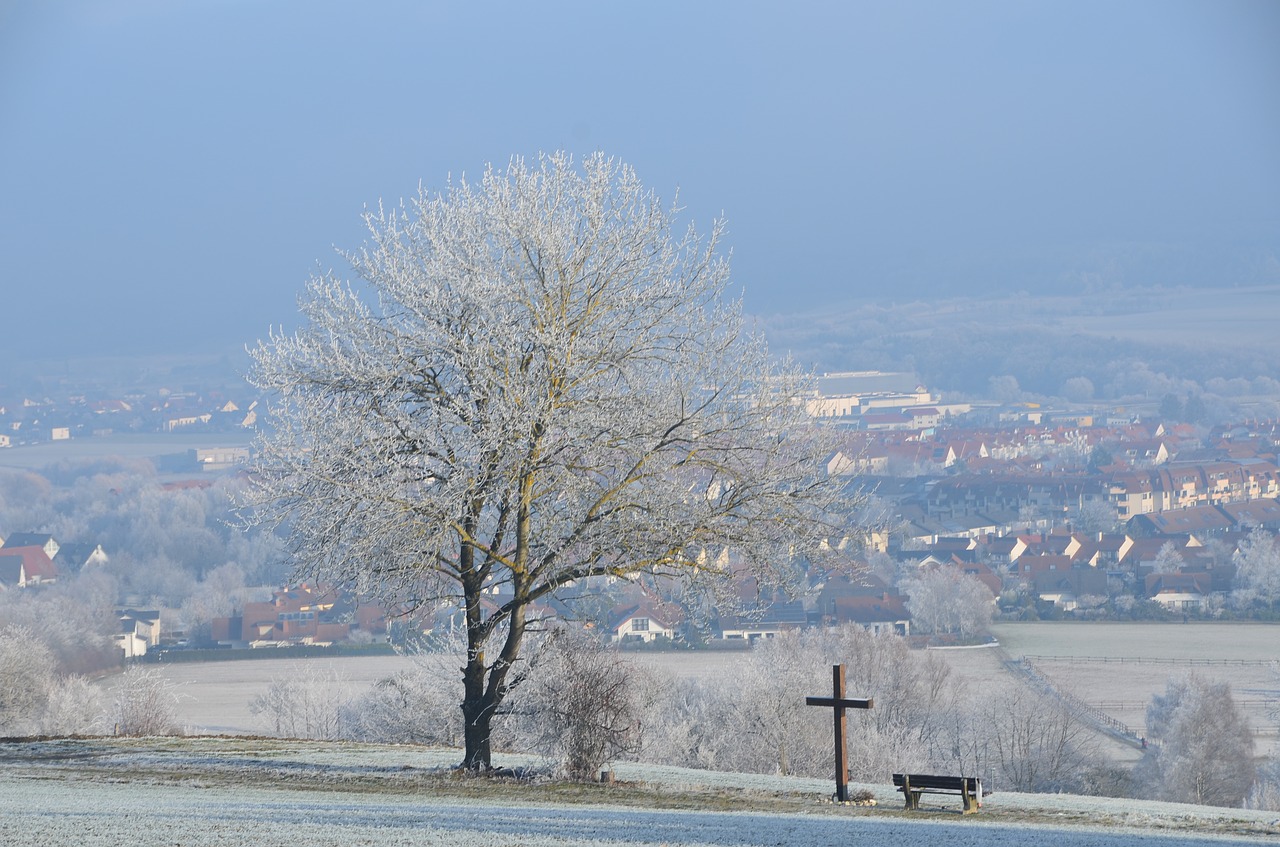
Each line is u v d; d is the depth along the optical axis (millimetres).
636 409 90312
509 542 97438
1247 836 66500
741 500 91500
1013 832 65688
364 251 93875
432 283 91562
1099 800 86000
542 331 89375
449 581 98938
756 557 91812
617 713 89375
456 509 86500
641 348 93000
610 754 89375
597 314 92562
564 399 90125
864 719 173250
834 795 83062
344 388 90500
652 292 93812
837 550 96125
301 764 94438
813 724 160375
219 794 78312
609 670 90750
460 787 84000
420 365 91250
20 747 104500
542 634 104188
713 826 66125
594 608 108312
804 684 165500
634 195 96250
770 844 60531
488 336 89500
